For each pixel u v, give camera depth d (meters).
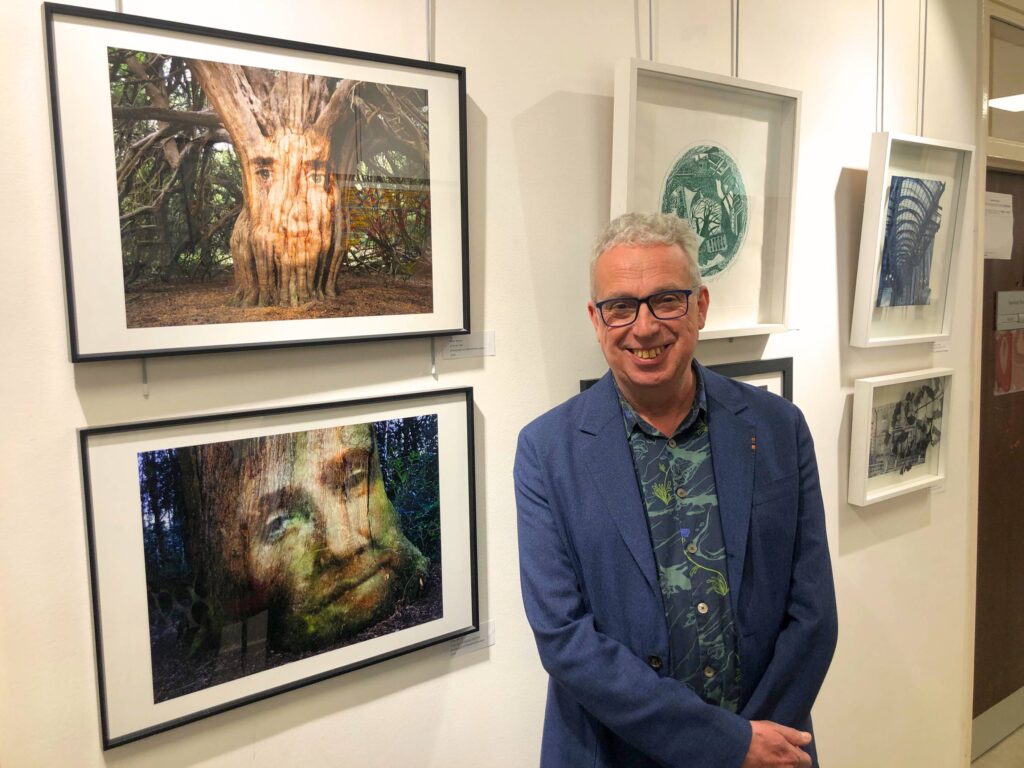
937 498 2.11
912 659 2.11
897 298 1.82
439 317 1.18
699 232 1.42
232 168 0.97
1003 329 2.30
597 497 1.04
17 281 0.87
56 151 0.86
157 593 0.98
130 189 0.91
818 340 1.74
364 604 1.16
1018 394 2.41
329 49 1.02
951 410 2.08
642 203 1.34
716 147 1.43
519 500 1.09
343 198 1.06
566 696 1.09
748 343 1.58
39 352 0.89
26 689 0.92
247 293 1.00
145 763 1.01
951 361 2.08
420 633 1.22
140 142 0.91
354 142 1.07
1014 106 2.18
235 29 0.98
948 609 2.20
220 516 1.02
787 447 1.10
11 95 0.85
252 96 0.98
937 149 1.84
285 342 1.02
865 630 1.96
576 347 1.37
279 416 1.05
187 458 0.99
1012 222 2.29
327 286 1.06
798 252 1.67
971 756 2.38
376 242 1.10
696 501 1.05
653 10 1.39
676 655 1.02
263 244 1.00
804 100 1.64
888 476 1.92
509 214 1.25
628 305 0.99
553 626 0.99
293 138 1.01
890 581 2.01
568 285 1.34
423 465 1.20
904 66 1.84
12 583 0.90
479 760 1.33
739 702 1.04
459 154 1.16
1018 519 2.48
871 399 1.79
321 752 1.16
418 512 1.20
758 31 1.55
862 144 1.77
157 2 0.93
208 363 1.00
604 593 1.03
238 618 1.04
